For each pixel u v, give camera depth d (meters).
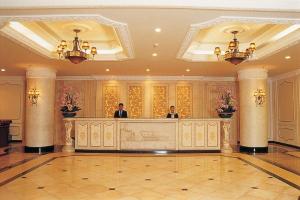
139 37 6.61
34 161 8.59
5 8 4.70
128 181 6.27
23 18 5.18
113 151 10.48
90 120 10.58
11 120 13.34
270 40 8.05
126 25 5.68
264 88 10.59
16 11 4.87
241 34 7.89
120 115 10.95
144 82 13.70
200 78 13.62
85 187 5.79
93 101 13.58
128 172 7.16
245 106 10.69
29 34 7.52
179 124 10.55
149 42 7.06
